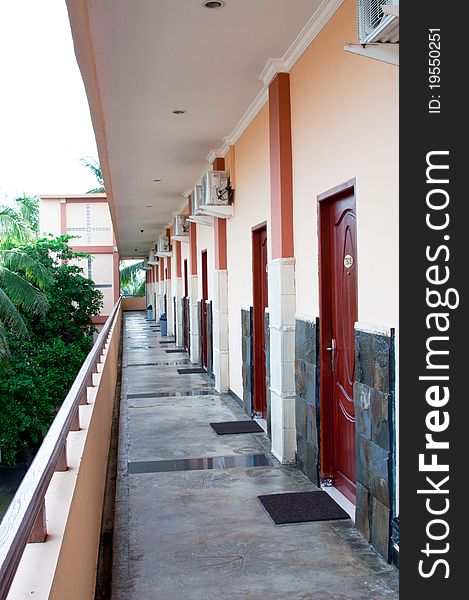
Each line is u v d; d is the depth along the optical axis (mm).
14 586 1819
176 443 6773
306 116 5234
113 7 4488
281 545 4059
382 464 3746
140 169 10641
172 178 11562
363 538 4109
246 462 5980
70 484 2721
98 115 6684
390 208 3637
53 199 25953
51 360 18359
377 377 3777
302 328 5438
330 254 5012
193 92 6488
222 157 9320
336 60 4488
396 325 3574
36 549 2090
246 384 8125
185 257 16562
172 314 22266
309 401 5293
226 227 9477
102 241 26141
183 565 3811
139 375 12195
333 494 4957
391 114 3602
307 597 3387
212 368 11633
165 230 22109
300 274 5578
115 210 16312
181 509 4754
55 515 2379
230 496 5012
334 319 5000
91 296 21125
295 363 5707
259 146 6969
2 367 15430
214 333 10148
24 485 1783
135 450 6531
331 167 4648
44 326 19531
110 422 7273
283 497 4918
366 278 4012
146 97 6625
